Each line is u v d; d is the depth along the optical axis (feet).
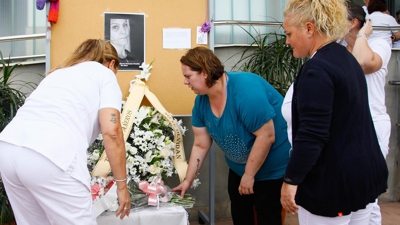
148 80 9.23
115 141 5.80
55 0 8.66
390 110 12.05
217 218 11.29
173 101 9.36
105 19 9.03
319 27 5.04
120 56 9.11
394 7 16.10
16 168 5.25
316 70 4.83
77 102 5.67
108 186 7.44
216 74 6.82
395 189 12.29
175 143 8.38
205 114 7.49
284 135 7.38
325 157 4.97
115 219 6.98
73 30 8.89
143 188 7.35
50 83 5.85
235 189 8.20
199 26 9.43
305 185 5.10
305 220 5.36
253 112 6.81
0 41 9.89
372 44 8.07
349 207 4.93
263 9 12.13
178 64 9.36
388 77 12.01
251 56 11.16
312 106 4.75
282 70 10.07
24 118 5.53
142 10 9.20
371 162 5.04
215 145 11.18
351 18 7.86
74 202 5.43
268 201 7.59
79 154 5.50
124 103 8.78
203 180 11.10
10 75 9.93
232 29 11.69
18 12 11.40
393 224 10.49
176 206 7.50
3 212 8.93
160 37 9.29
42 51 11.32
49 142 5.27
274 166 7.41
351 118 4.93
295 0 5.25
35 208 5.71
